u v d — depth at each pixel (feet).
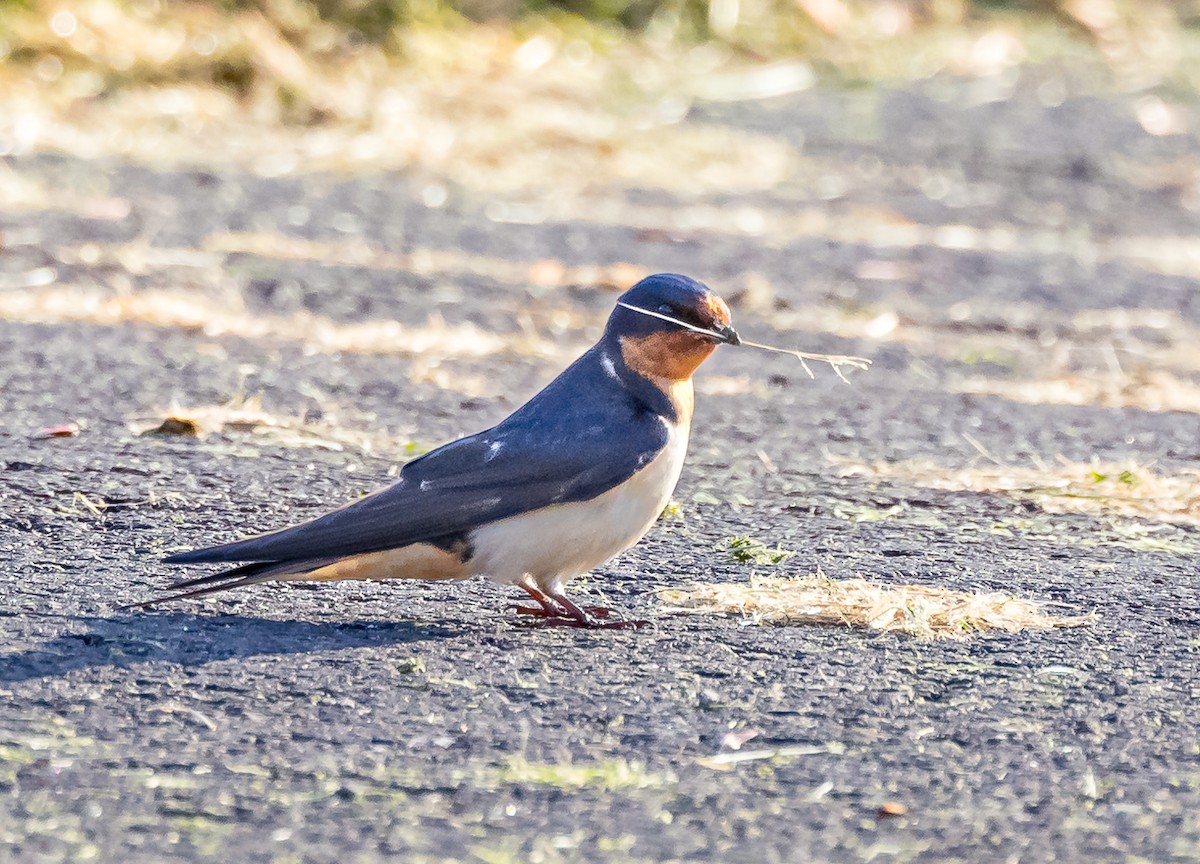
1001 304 60.70
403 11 101.35
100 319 50.75
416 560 26.09
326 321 52.60
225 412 40.24
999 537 33.83
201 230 64.95
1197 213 81.41
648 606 28.48
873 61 119.34
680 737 22.67
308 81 90.07
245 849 19.04
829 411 45.03
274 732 22.39
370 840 19.36
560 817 20.11
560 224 71.26
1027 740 22.88
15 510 32.35
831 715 23.59
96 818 19.70
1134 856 19.49
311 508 33.76
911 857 19.34
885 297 60.90
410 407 43.01
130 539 31.01
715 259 65.82
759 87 108.68
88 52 88.28
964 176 87.66
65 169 73.77
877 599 28.48
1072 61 125.18
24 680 23.79
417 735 22.45
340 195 73.92
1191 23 139.23
